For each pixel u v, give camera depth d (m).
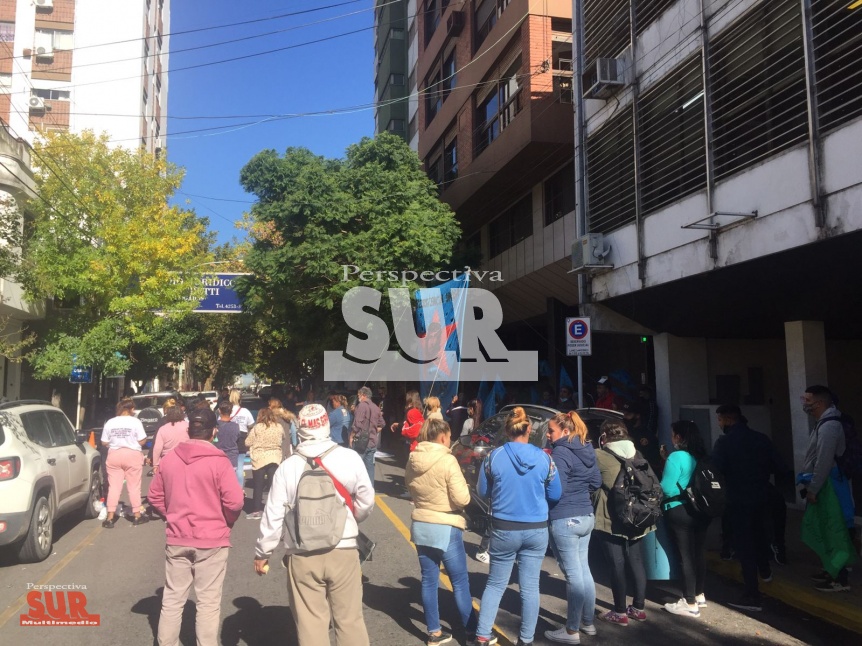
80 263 18.28
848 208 7.47
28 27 39.47
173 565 4.67
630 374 17.00
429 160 25.77
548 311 18.52
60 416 9.41
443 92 23.80
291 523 4.12
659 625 5.83
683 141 10.55
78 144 20.28
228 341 41.50
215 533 4.66
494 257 21.44
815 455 6.50
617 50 12.80
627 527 5.73
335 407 12.57
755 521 6.52
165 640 4.59
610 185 12.75
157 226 19.94
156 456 9.69
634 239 11.76
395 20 34.31
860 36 7.30
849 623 5.84
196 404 5.18
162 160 21.27
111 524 9.57
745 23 9.35
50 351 18.47
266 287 17.47
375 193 16.86
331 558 4.12
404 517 10.02
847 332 11.58
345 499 4.21
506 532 5.00
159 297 19.81
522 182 18.45
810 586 6.59
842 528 6.37
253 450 10.01
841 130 7.58
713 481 5.83
